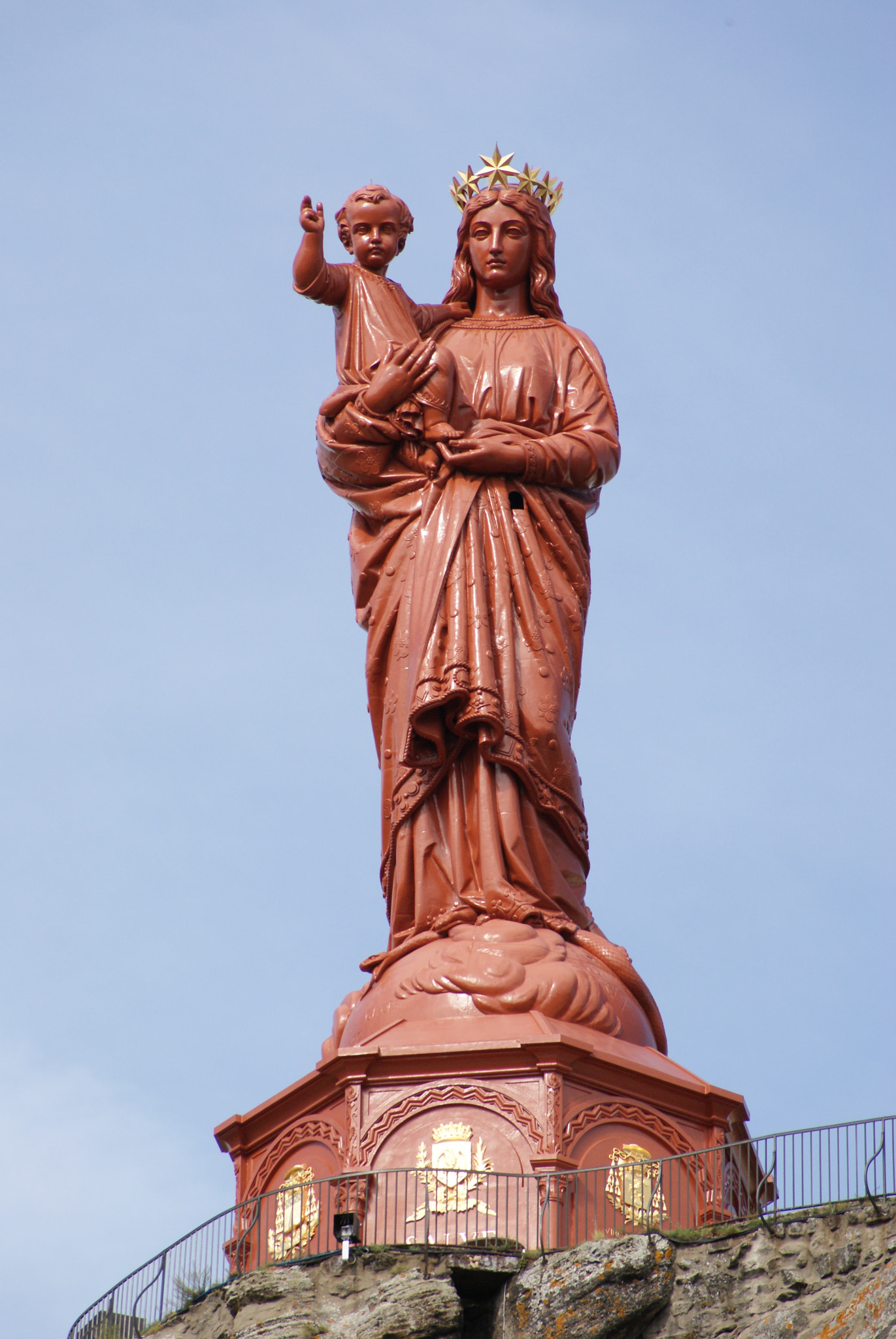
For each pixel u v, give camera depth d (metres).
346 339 192.62
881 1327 143.38
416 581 184.25
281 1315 154.12
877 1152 151.88
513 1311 152.00
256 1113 173.12
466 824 180.00
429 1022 169.50
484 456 186.12
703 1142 168.50
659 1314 151.00
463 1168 161.00
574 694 186.00
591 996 171.38
